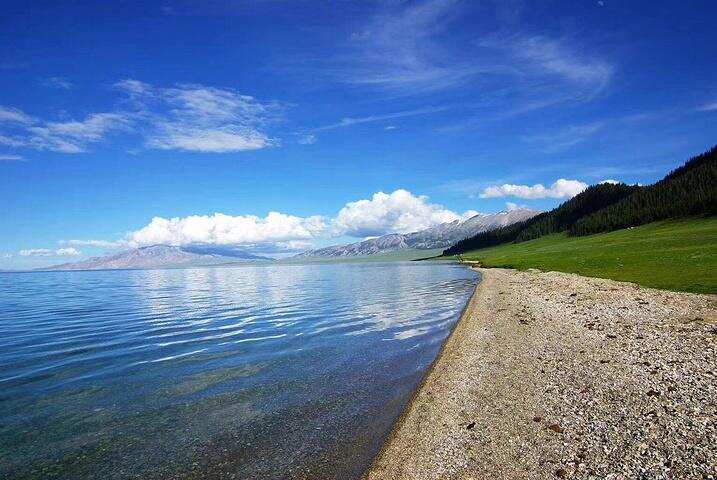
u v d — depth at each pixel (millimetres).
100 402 20703
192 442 16047
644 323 30812
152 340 37094
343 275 163750
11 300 87125
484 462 13438
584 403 17203
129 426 17688
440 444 14828
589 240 181625
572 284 58406
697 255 71188
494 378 21266
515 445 14305
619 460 12758
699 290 42781
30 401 21125
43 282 188375
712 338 24906
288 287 105938
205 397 21016
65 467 14406
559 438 14508
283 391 21594
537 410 16969
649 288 47125
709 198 156750
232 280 169875
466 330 33594
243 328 42250
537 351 25766
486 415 16875
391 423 17203
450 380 21469
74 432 17219
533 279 73625
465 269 148125
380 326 40062
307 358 28500
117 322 49344
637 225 188500
